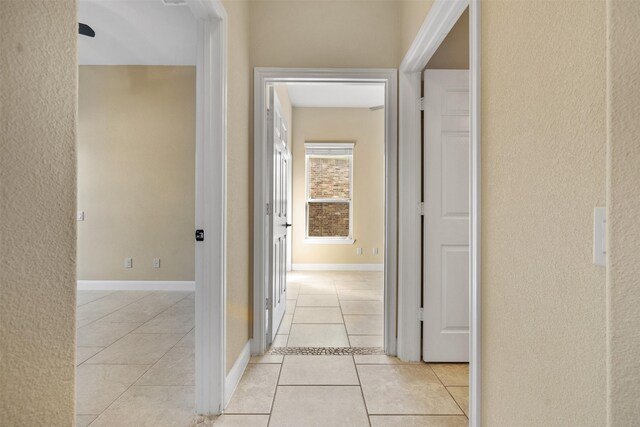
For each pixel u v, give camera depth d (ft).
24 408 1.77
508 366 3.51
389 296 8.07
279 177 10.14
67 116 2.01
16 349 1.73
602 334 2.38
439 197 7.64
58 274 1.97
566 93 2.71
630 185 1.71
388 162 8.07
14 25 1.68
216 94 5.68
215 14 5.57
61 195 1.98
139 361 7.79
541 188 3.01
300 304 12.76
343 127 20.53
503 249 3.62
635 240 1.70
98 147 14.96
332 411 5.80
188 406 5.93
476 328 4.09
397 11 8.20
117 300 13.35
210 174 5.67
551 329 2.89
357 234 20.57
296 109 20.47
